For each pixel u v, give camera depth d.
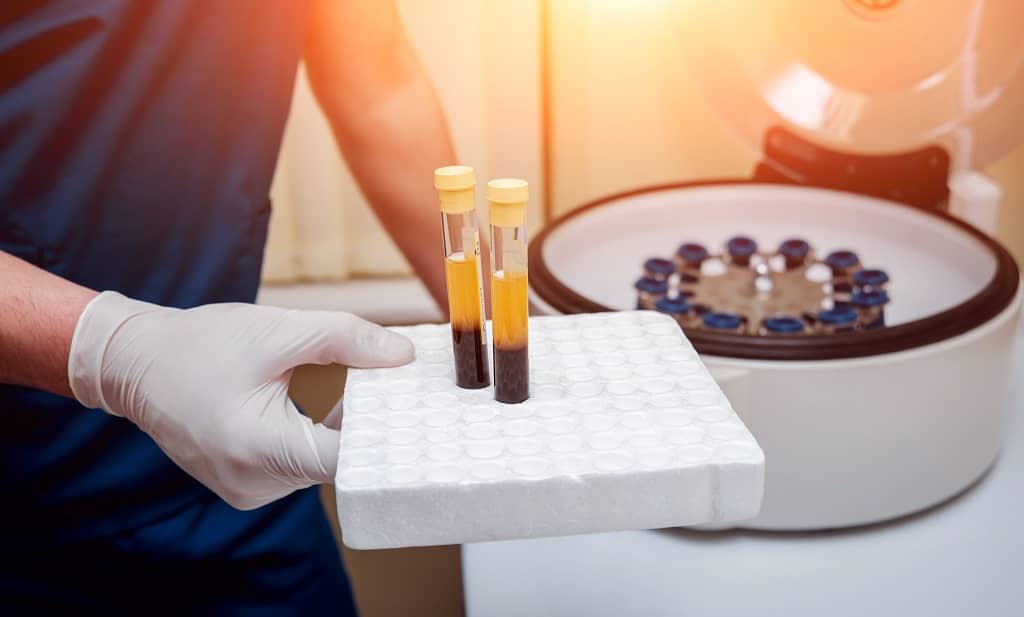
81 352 0.65
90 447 0.86
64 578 0.90
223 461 0.63
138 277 0.92
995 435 0.73
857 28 0.86
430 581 1.31
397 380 0.58
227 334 0.64
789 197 0.99
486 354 0.56
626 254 1.00
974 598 0.63
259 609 0.95
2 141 0.83
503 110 1.39
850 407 0.65
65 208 0.87
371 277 1.55
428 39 1.36
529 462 0.48
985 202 0.92
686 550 0.71
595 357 0.60
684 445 0.49
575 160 1.32
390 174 1.12
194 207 0.92
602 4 1.22
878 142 0.91
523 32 1.34
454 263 0.53
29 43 0.81
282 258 1.53
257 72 0.91
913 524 0.72
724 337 0.66
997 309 0.70
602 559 0.70
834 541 0.71
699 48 0.91
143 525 0.90
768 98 0.92
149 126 0.87
